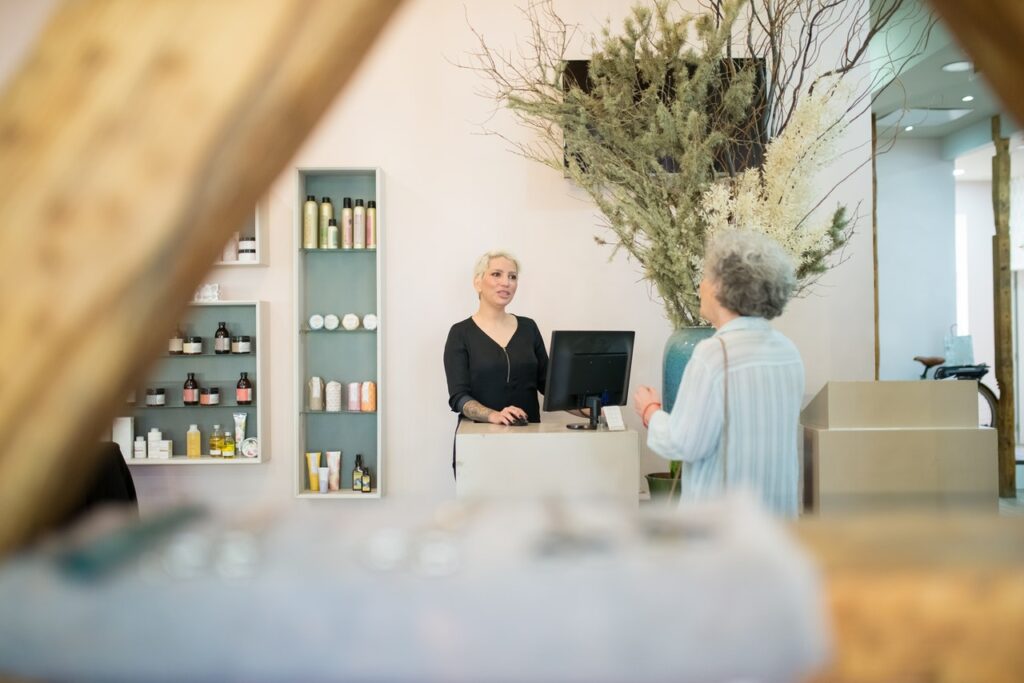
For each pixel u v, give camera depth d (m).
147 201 0.49
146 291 0.49
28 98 0.50
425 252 4.43
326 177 4.48
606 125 2.96
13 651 0.46
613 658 0.46
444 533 0.49
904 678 0.48
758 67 3.46
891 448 2.91
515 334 3.96
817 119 2.71
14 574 0.46
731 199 2.95
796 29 4.22
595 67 3.03
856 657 0.48
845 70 3.19
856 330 4.37
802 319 4.38
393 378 4.44
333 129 4.44
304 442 4.48
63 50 0.50
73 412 0.49
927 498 2.85
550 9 4.32
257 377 4.38
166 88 0.49
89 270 0.49
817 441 2.93
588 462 3.02
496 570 0.46
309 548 0.48
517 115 4.35
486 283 3.90
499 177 4.41
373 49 0.54
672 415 2.18
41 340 0.49
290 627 0.46
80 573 0.46
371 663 0.46
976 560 0.50
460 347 3.87
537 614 0.46
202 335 4.52
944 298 9.27
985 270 10.75
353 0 0.50
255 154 0.50
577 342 3.12
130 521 0.51
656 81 2.96
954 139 8.93
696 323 2.99
